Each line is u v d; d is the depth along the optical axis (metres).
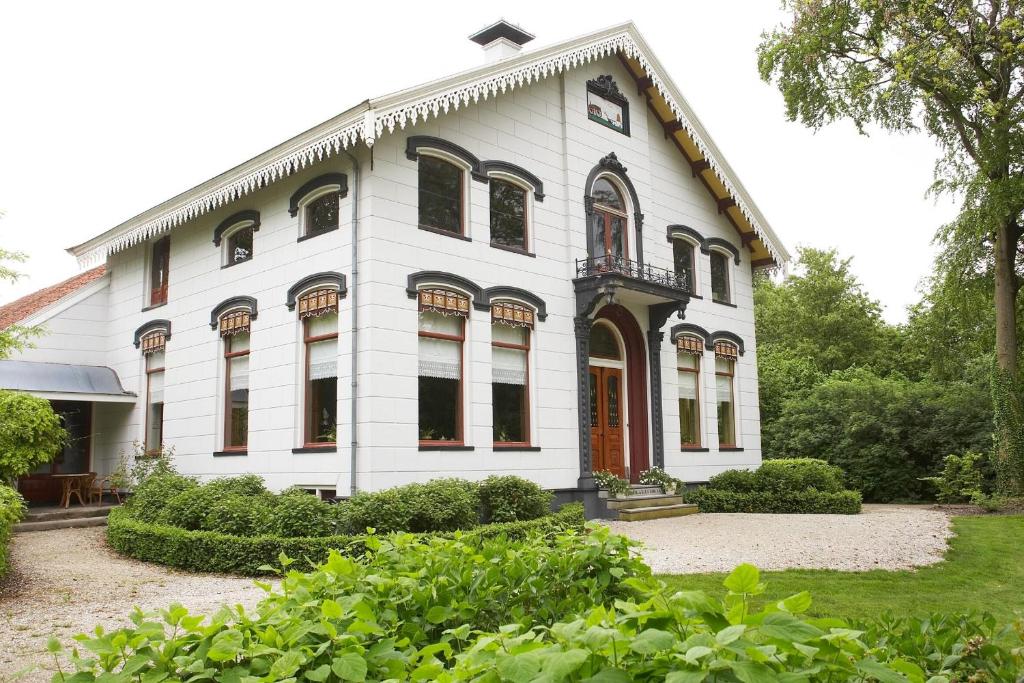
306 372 13.72
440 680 2.27
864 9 18.25
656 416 17.58
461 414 13.75
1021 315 21.00
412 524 10.72
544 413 15.10
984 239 19.78
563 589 4.50
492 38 16.48
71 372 18.22
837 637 2.21
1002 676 3.04
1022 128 17.73
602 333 17.61
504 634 2.50
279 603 3.37
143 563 11.11
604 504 15.52
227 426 15.37
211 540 10.33
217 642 2.62
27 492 17.73
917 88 19.28
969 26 17.80
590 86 17.27
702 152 19.36
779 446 24.92
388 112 12.20
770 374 28.47
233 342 15.55
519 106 15.62
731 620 2.29
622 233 17.78
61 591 8.88
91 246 19.03
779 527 14.13
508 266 14.85
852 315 36.38
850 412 22.86
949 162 20.06
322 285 13.42
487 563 4.28
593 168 16.97
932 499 21.41
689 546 11.79
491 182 15.03
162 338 17.36
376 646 2.93
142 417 17.77
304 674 2.58
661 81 18.38
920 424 21.62
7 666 5.83
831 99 20.11
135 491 15.11
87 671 2.55
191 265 16.75
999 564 10.72
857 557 10.93
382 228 12.84
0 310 24.50
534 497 12.50
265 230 14.86
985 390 21.66
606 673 2.12
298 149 13.07
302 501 10.56
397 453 12.50
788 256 21.70
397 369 12.72
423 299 13.29
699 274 19.86
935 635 3.41
